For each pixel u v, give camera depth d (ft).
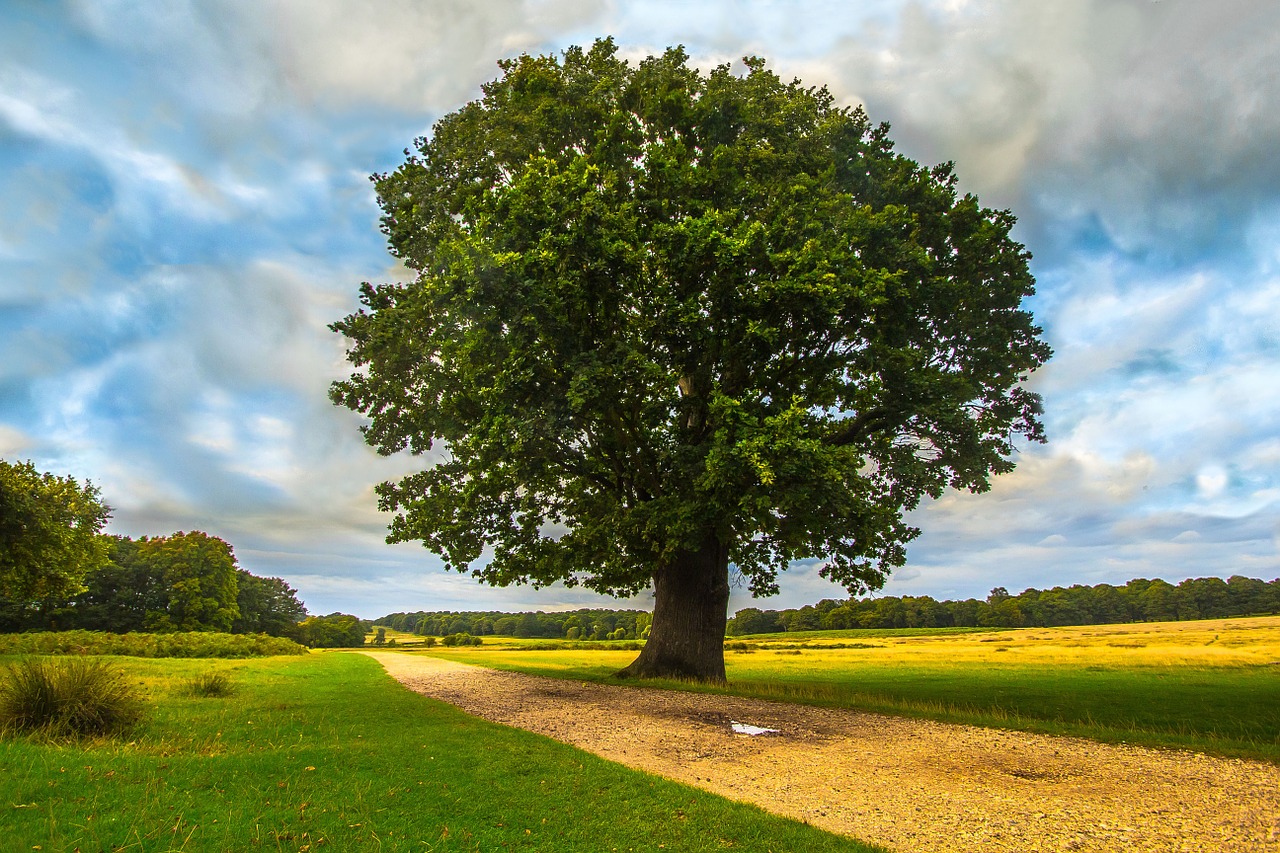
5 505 101.60
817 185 62.23
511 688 64.59
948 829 21.61
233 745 29.94
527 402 53.47
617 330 56.90
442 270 57.98
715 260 52.95
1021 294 67.62
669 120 68.28
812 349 62.75
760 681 80.74
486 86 70.44
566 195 53.26
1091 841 20.59
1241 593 426.51
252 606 314.55
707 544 70.28
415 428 68.90
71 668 32.71
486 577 70.28
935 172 69.72
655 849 18.16
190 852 16.22
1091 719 48.37
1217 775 29.17
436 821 19.53
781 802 24.48
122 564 250.78
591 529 60.49
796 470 48.29
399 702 49.98
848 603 460.96
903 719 44.52
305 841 17.39
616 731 39.17
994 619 436.35
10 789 20.12
